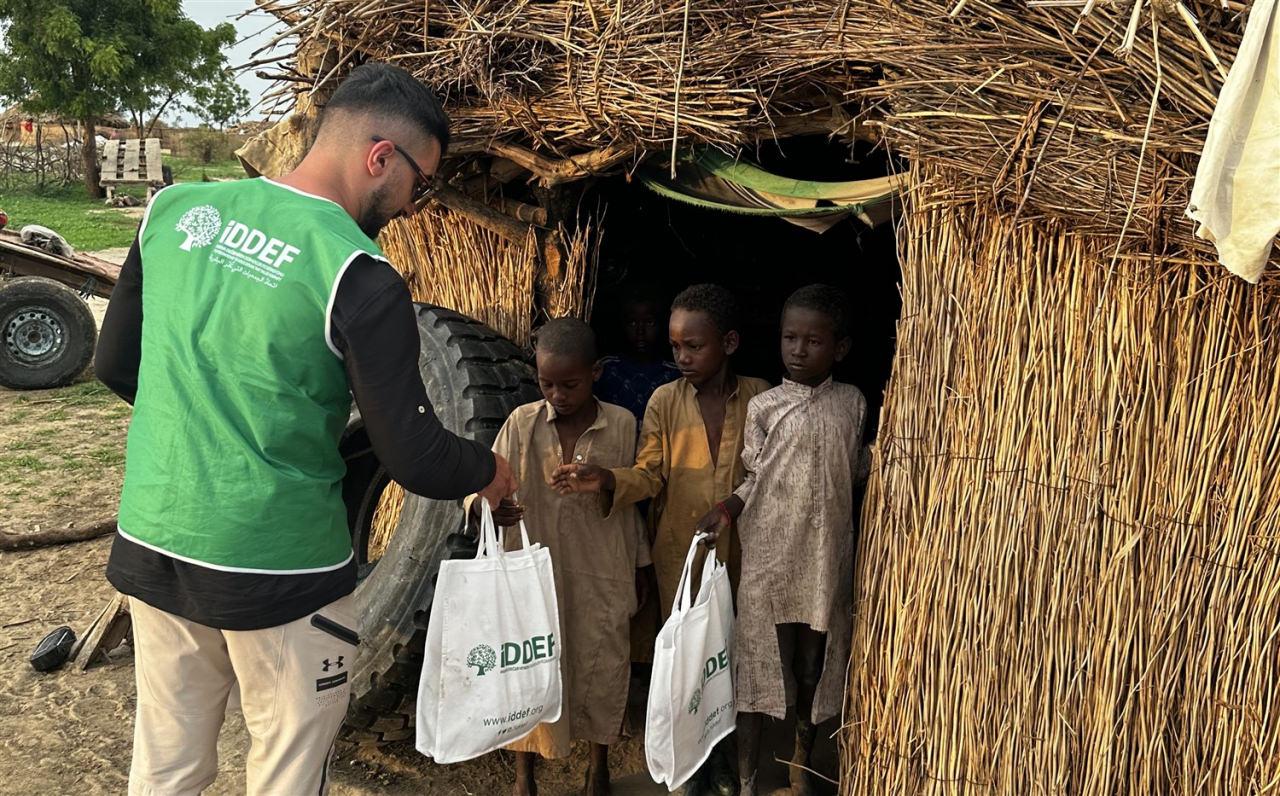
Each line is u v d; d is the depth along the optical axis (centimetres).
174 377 197
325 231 194
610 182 421
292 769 212
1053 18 204
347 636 215
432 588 281
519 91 295
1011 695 241
